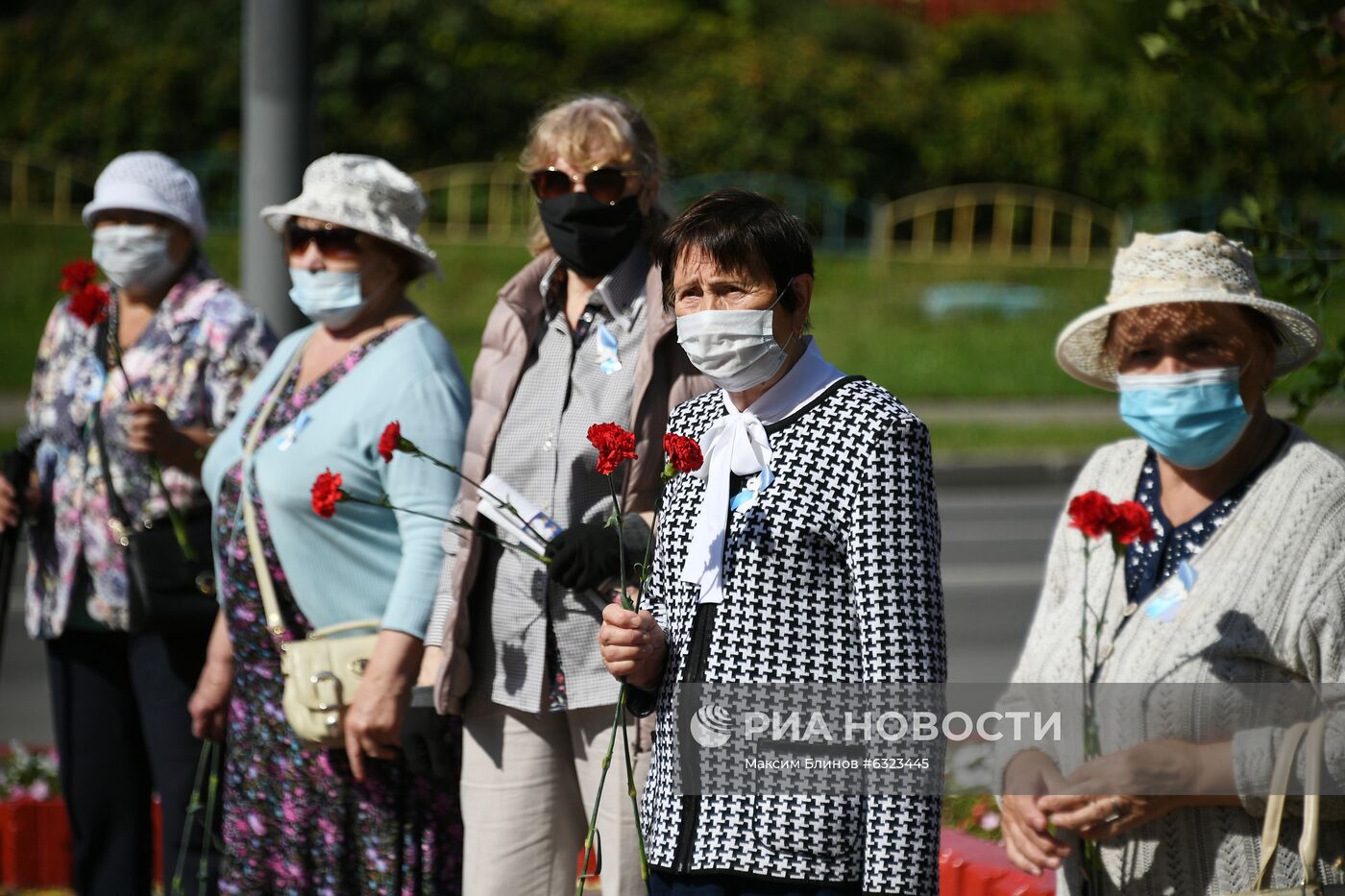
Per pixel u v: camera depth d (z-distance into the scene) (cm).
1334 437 3512
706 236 680
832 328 4731
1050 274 5419
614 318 906
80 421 1163
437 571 951
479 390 937
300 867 972
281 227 1020
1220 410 718
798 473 675
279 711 984
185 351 1154
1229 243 746
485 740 909
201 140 5441
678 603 703
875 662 654
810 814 665
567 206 900
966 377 4331
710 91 5656
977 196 5609
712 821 679
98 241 1162
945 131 5747
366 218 980
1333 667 685
